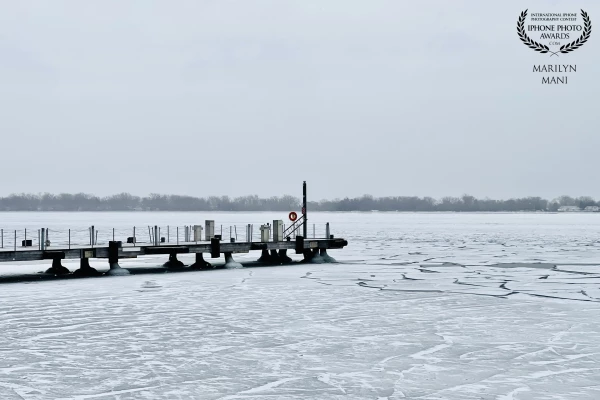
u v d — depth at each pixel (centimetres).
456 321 1934
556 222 17588
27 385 1248
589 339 1675
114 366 1391
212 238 3603
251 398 1177
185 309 2155
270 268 3706
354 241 6931
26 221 17612
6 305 2231
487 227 12662
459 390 1225
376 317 2005
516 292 2589
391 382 1280
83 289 2691
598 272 3394
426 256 4619
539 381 1286
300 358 1470
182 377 1310
